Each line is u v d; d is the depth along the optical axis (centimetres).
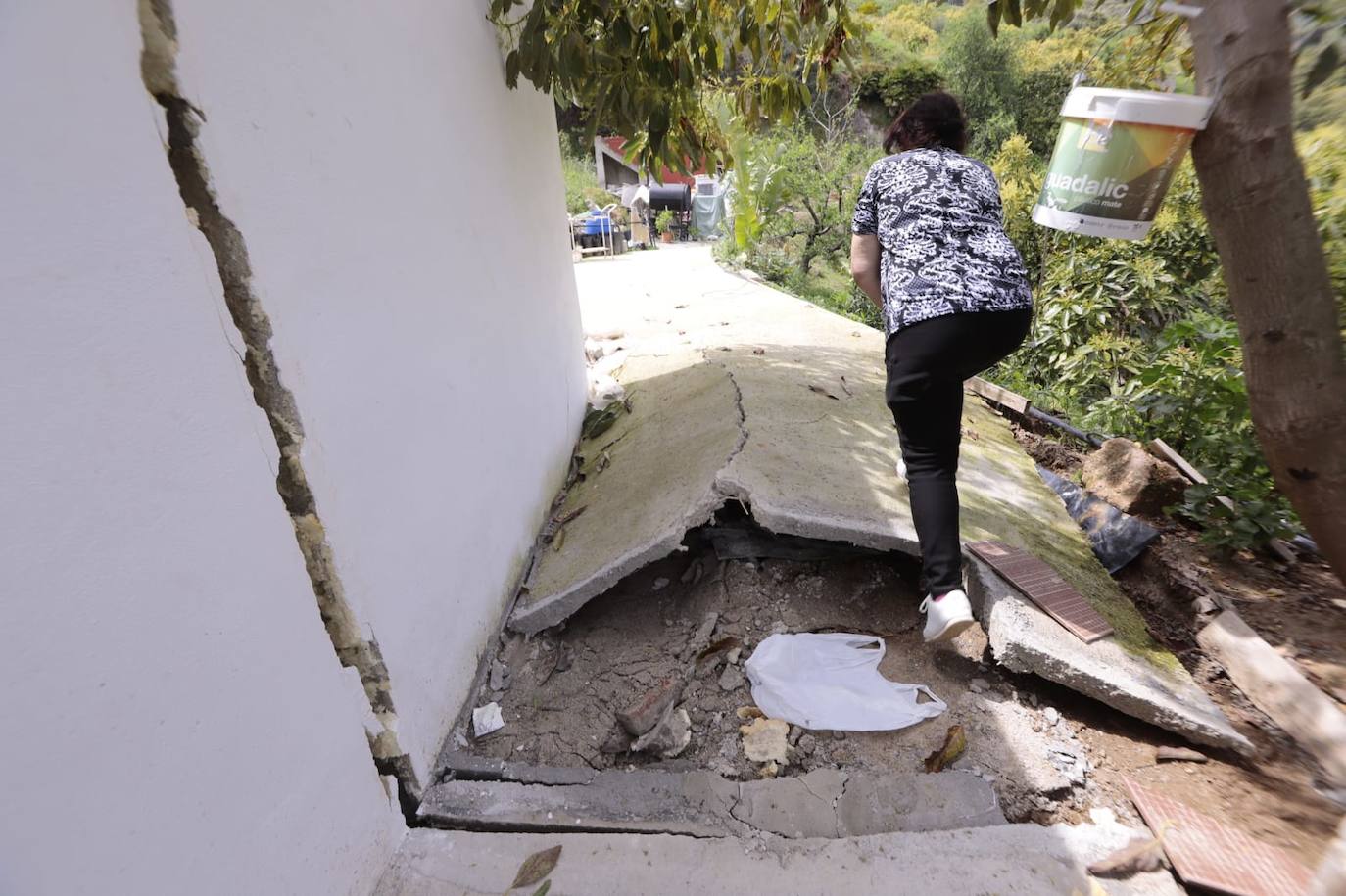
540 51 259
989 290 213
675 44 283
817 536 249
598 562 261
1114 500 339
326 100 156
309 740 141
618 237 1597
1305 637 256
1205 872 161
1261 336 135
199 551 114
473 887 165
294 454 141
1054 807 183
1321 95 193
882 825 178
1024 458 376
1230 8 129
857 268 247
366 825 162
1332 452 133
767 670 224
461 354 231
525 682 240
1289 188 128
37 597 88
